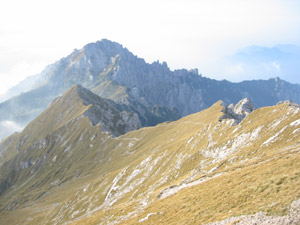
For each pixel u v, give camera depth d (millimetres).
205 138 138000
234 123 127062
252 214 34875
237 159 82000
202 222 40531
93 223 89938
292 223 29016
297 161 45938
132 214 73188
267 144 79312
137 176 169125
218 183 56844
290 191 36094
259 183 43625
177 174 121062
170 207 57500
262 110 116688
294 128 76812
